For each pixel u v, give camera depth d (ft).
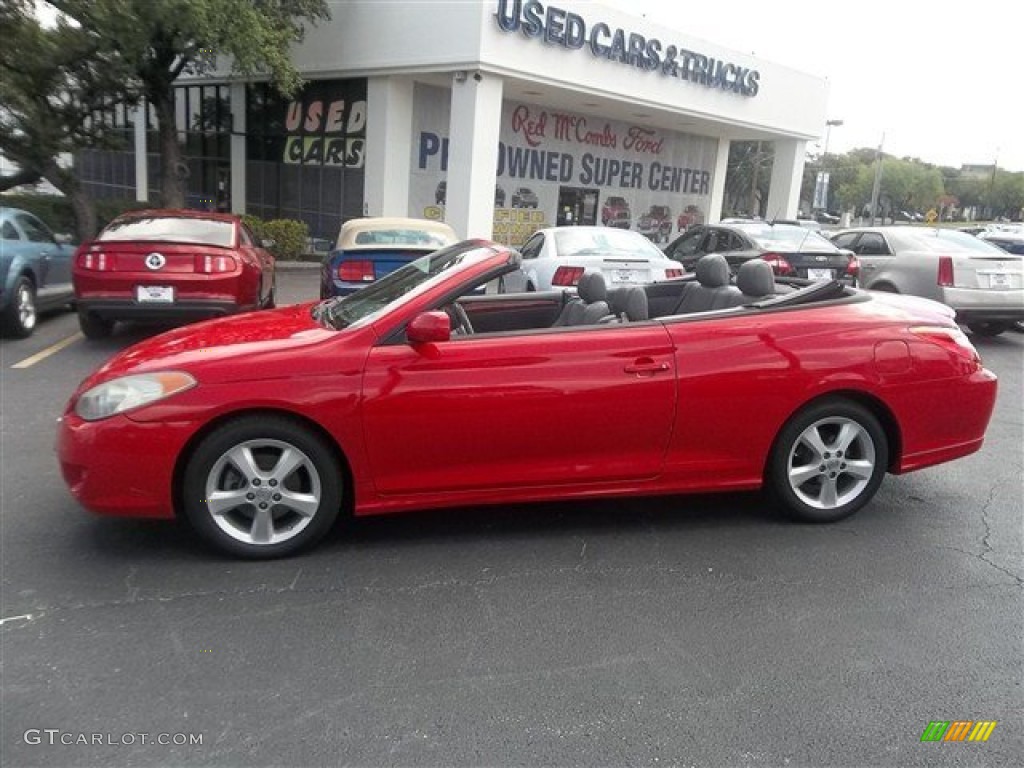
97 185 98.53
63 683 9.87
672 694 9.90
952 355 15.03
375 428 12.88
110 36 43.78
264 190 75.10
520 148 74.33
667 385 13.76
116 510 12.64
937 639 11.28
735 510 15.76
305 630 11.15
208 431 12.66
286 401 12.53
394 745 8.91
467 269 13.66
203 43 46.16
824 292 15.52
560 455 13.73
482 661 10.52
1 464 17.40
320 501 13.10
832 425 14.85
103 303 27.48
